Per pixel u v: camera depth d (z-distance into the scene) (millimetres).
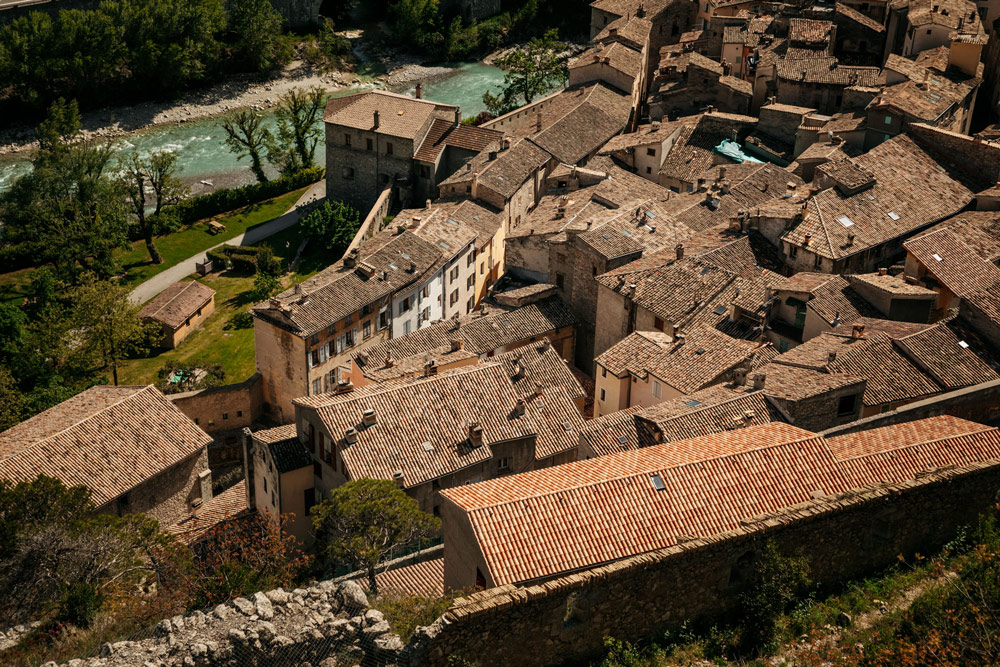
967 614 41500
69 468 77500
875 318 84000
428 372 84812
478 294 125688
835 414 69188
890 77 126688
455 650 39000
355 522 58125
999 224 96750
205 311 129625
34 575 54500
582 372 105750
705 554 42594
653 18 173250
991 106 132375
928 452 52844
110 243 138625
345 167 150875
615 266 101625
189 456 83562
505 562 45094
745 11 165500
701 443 54156
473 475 73188
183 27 198000
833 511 44656
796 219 98625
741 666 41625
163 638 41750
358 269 110125
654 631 42781
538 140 136875
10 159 180375
